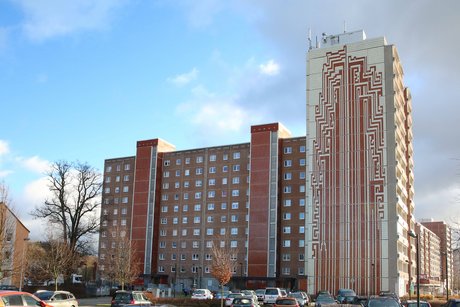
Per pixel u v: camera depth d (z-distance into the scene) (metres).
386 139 86.81
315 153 91.38
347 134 89.69
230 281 105.12
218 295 68.00
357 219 85.75
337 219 87.12
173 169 122.12
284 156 108.00
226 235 111.06
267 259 102.75
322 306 39.00
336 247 86.00
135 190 123.50
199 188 117.75
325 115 92.00
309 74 95.12
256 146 109.19
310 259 87.50
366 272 83.06
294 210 104.25
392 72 88.75
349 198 87.12
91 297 73.94
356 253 84.44
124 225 124.75
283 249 103.44
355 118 89.69
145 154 124.62
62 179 69.25
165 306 25.08
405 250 94.25
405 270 92.56
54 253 63.22
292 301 39.03
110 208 127.75
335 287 84.25
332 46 94.31
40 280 69.94
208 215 115.00
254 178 107.88
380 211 84.56
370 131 88.12
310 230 88.75
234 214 111.75
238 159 114.56
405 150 104.31
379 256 82.81
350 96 90.88
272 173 106.56
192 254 114.75
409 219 104.94
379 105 88.38
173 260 116.69
